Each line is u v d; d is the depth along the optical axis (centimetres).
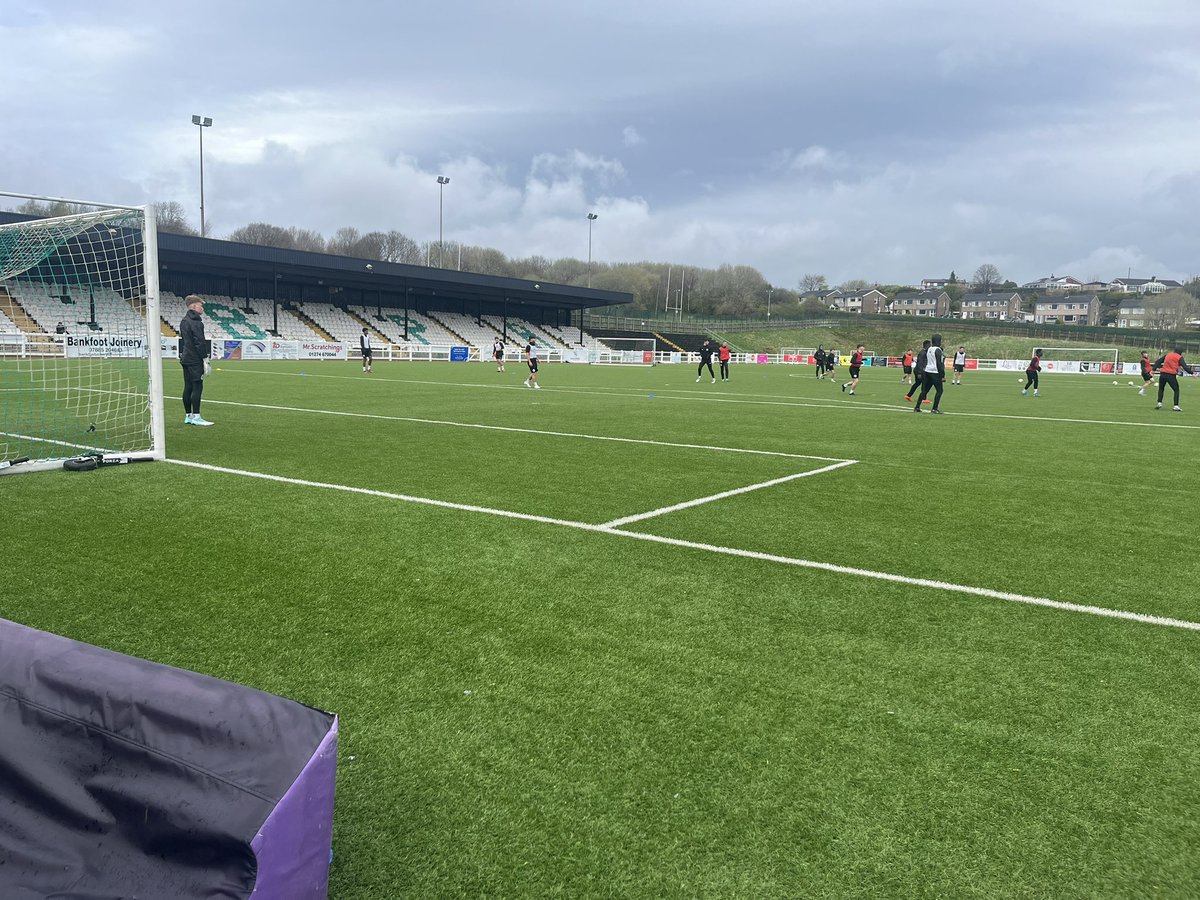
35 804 179
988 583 457
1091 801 241
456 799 234
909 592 437
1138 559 517
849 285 15825
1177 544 559
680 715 288
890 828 225
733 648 352
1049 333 8188
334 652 336
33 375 1794
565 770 250
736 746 268
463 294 6462
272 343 4216
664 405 1738
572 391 2186
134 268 1185
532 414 1440
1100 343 7706
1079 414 1745
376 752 258
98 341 1524
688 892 197
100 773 175
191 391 1129
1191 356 6838
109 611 376
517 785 241
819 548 527
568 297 6594
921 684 321
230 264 4656
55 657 193
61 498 627
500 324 6688
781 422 1405
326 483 715
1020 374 5166
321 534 531
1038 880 205
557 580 442
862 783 248
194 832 161
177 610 380
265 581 428
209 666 318
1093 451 1078
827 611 403
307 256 4709
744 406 1761
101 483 694
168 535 520
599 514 612
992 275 15425
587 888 198
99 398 1461
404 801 232
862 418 1525
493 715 285
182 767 168
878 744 272
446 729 274
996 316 13612
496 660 333
